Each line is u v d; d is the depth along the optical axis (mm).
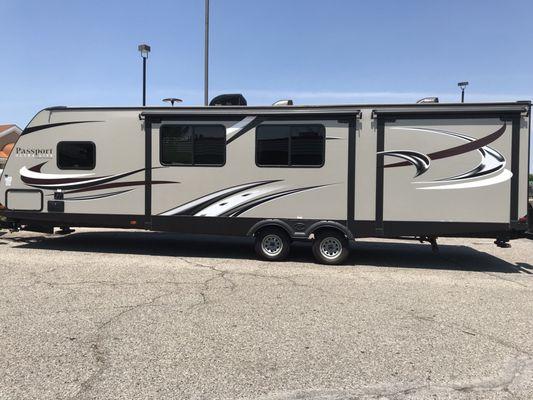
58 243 10406
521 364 3967
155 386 3496
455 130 7707
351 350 4246
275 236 8453
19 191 9266
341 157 8023
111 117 8820
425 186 7824
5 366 3811
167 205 8672
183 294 6109
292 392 3432
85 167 8953
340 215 8078
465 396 3398
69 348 4199
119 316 5133
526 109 7496
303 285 6711
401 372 3791
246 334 4625
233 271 7613
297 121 8156
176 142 8586
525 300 6031
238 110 8336
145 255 9008
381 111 7859
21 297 5875
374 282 6969
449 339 4555
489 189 7648
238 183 8391
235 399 3322
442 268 8164
